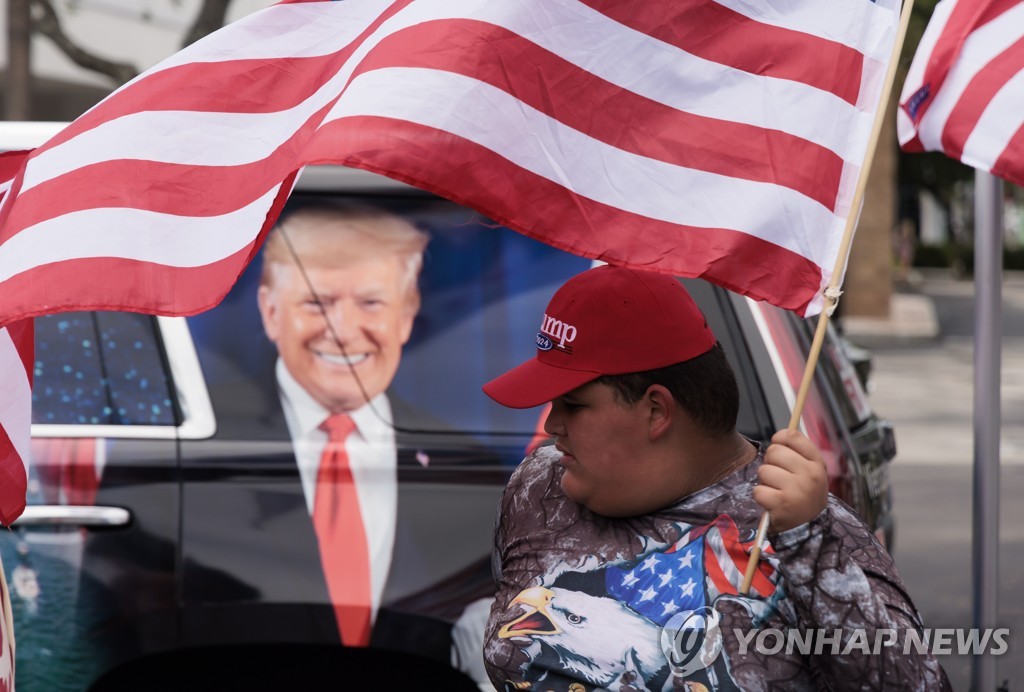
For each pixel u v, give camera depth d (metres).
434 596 6.64
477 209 3.71
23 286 3.99
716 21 3.97
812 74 3.95
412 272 6.91
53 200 4.04
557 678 3.97
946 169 75.06
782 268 3.88
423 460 6.72
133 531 6.70
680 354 3.91
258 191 3.98
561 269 6.90
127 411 6.84
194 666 6.88
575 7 3.88
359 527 6.68
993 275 7.71
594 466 3.97
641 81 3.93
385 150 3.63
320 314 6.87
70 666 6.68
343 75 3.93
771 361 6.68
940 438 21.58
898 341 39.94
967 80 4.52
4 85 19.64
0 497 4.60
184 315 3.93
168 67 4.11
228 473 6.73
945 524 15.34
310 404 6.82
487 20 3.79
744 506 3.93
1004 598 12.20
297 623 6.66
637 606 3.93
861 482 6.75
